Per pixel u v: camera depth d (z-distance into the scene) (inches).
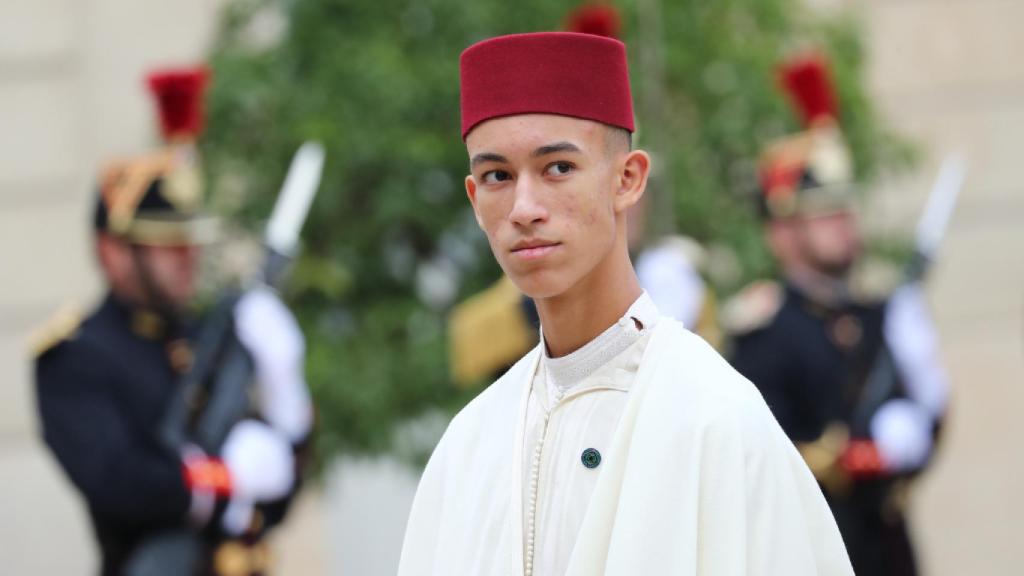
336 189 562.9
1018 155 787.4
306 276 573.9
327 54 570.9
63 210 724.0
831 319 584.1
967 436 787.4
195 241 506.3
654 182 536.1
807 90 584.4
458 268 588.4
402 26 572.1
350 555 721.0
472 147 228.8
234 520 491.8
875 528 576.4
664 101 593.3
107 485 480.7
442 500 252.5
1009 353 784.3
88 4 722.2
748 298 593.9
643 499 222.2
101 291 723.4
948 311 783.7
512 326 516.7
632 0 561.6
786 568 221.6
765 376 578.6
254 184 592.1
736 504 220.4
